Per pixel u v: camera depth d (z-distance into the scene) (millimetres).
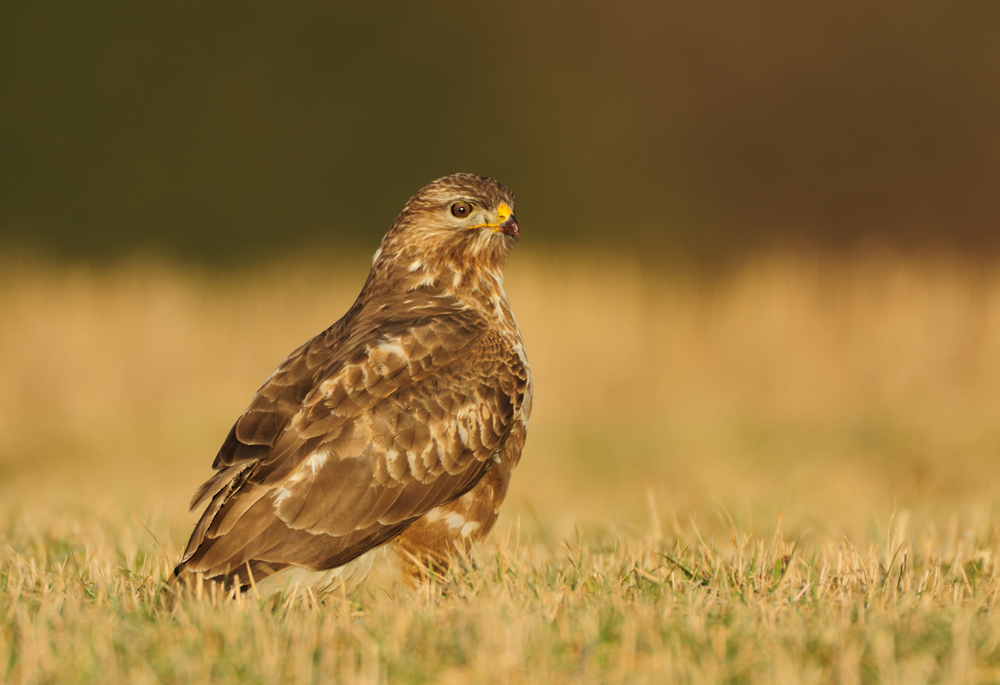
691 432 15586
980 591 5797
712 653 4645
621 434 16000
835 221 35219
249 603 5352
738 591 5684
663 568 6484
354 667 4652
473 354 6504
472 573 5984
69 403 17094
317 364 6359
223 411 16578
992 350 17922
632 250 26219
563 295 18828
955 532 7570
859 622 4961
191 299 18984
